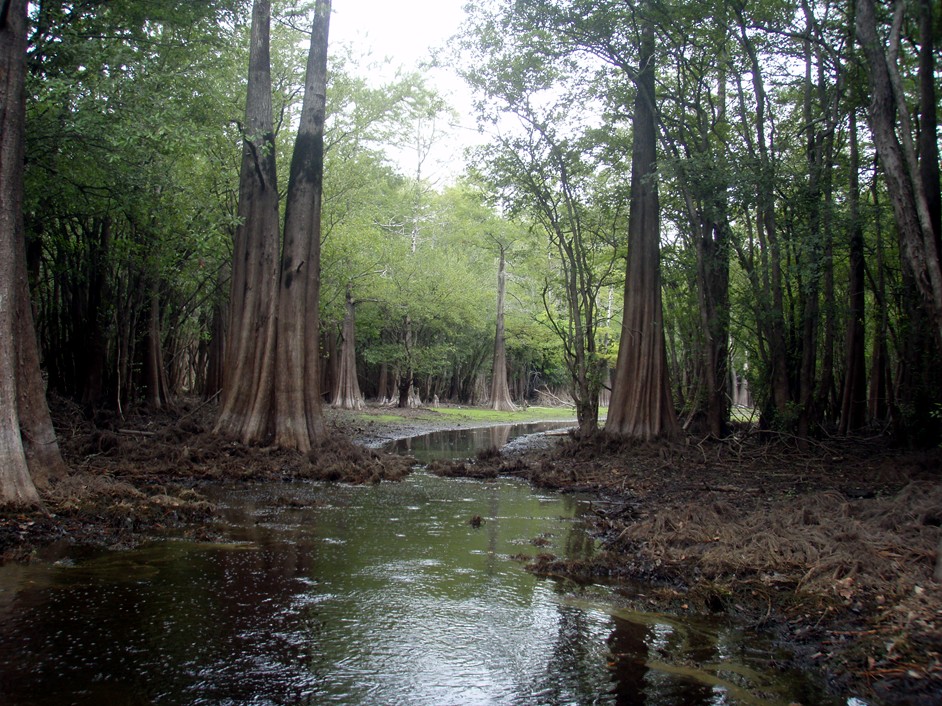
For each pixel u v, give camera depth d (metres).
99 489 10.95
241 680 5.02
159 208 17.28
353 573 7.89
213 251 21.06
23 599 6.57
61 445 15.31
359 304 43.75
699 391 21.22
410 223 46.16
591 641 6.09
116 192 15.36
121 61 12.77
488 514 11.96
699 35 18.55
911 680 5.07
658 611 6.92
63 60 13.42
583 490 14.91
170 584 7.20
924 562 7.28
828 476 15.12
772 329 18.58
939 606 6.00
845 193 18.64
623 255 23.80
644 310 20.22
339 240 30.06
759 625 6.51
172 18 15.76
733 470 16.42
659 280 20.41
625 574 8.23
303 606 6.69
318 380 18.41
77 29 13.77
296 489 14.02
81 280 20.42
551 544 9.70
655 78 21.56
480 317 50.66
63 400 19.23
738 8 17.25
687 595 7.35
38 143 13.41
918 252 8.52
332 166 27.80
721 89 21.48
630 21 19.05
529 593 7.41
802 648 5.93
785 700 4.99
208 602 6.68
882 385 22.25
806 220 16.97
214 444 16.62
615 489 14.62
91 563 7.91
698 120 19.44
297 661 5.39
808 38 16.41
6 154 9.82
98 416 19.42
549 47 20.08
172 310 27.14
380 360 46.81
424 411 44.88
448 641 5.96
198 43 17.48
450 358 54.91
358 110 27.12
